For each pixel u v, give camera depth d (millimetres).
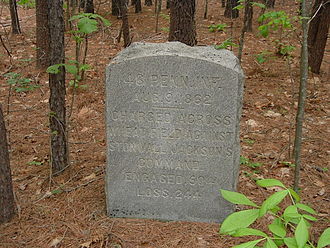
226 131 1650
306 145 2555
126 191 1797
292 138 2656
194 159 1712
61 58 1954
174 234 1695
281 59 4301
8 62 4164
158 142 1709
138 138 1714
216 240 1655
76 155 2424
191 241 1646
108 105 1678
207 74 1588
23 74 3779
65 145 2160
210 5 8562
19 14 7750
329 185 2117
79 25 1827
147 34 5168
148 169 1755
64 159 2176
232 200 872
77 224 1760
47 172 2221
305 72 1666
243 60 4309
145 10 7816
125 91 1652
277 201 793
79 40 2207
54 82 1995
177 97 1635
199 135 1675
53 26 1896
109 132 1719
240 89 1592
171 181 1761
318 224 1753
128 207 1819
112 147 1739
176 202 1788
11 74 2951
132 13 7402
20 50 4746
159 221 1804
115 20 6570
